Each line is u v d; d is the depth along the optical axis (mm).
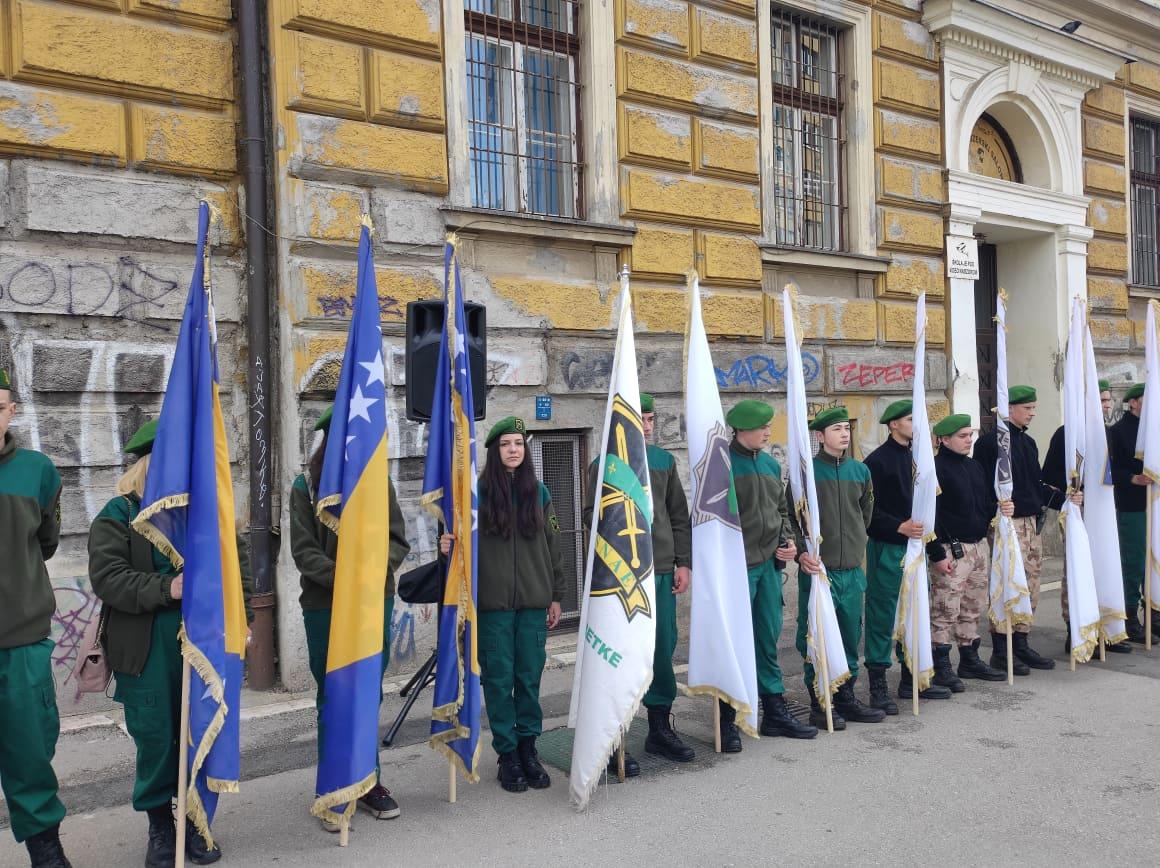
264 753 5301
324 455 4352
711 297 8805
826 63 10273
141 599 3832
